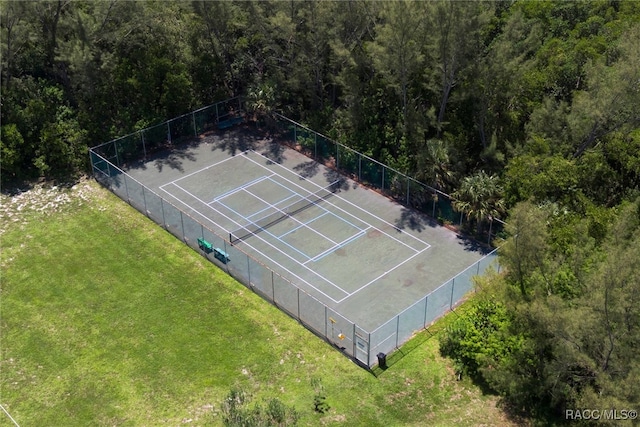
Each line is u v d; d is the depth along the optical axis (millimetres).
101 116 59469
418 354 39969
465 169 52406
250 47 64375
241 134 63281
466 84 51219
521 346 36719
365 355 39000
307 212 52750
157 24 62656
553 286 35031
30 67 62188
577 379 33469
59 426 36250
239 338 41500
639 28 47938
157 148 61031
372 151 55156
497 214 47031
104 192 55125
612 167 49812
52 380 38844
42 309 43688
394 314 42812
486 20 48875
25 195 54719
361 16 56875
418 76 54625
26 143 56750
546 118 49375
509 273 36562
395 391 37781
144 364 39781
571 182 45531
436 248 48625
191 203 53750
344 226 51125
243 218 52000
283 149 61000
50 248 48906
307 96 62344
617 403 29391
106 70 60438
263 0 59719
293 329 42156
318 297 44219
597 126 46438
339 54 54812
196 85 63219
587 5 68188
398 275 46125
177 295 44781
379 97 57156
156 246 49188
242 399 36156
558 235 40688
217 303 44156
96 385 38531
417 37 51438
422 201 52125
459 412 36562
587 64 50844
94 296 44656
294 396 37594
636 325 31719
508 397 36969
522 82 52750
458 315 42562
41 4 59125
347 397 37469
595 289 31547
